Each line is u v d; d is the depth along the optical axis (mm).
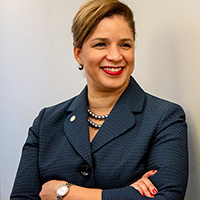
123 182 1319
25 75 2650
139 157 1323
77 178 1409
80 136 1484
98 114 1548
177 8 1658
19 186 1515
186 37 1613
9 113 2805
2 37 2822
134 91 1535
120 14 1433
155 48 1816
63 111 1674
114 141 1396
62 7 2348
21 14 2643
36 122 1693
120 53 1418
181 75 1659
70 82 2338
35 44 2564
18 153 2723
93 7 1410
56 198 1358
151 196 1215
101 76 1447
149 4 1842
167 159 1276
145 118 1414
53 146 1568
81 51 1508
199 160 1569
